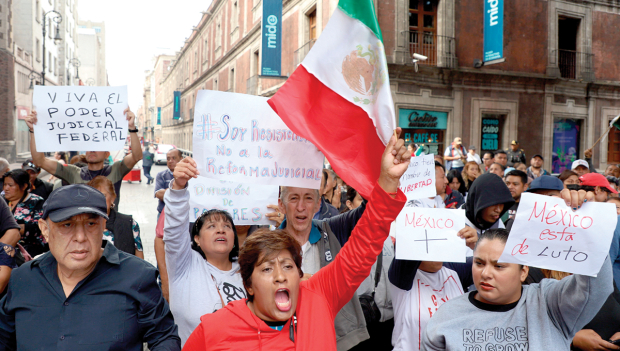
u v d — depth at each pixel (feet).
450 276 9.39
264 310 6.12
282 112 7.97
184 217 8.17
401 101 47.52
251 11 79.41
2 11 82.99
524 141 54.65
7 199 14.48
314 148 9.73
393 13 46.42
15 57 88.53
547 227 6.34
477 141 51.85
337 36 8.14
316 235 9.89
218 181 11.39
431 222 8.80
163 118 245.45
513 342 6.77
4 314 6.64
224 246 8.89
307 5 55.21
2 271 9.07
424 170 11.80
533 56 54.29
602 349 8.11
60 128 12.64
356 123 7.98
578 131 59.67
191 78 152.66
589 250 6.14
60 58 150.20
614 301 8.56
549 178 13.33
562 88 56.80
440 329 7.09
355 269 6.76
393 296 9.37
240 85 88.17
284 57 64.23
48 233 6.67
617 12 60.13
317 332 6.25
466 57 50.11
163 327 7.11
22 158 89.71
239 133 9.55
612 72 60.39
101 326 6.53
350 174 7.72
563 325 6.64
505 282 6.86
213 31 117.70
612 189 14.93
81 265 6.48
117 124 12.76
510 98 53.42
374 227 6.71
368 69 7.96
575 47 59.06
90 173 16.38
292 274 6.09
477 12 50.29
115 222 12.57
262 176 9.59
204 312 8.43
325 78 8.16
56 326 6.45
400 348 8.97
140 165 97.66
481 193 11.25
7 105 83.66
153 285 7.09
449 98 50.08
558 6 55.62
